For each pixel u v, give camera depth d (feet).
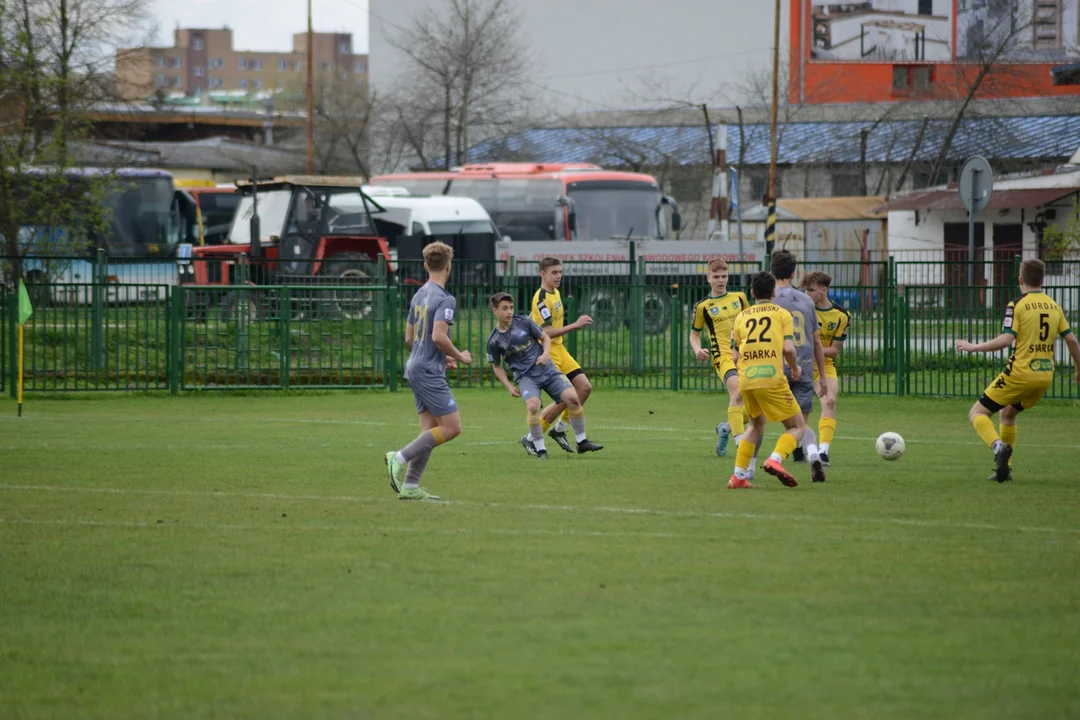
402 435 149.38
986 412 109.60
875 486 103.81
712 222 406.00
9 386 209.87
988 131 502.79
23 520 86.33
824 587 65.05
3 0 286.66
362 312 220.64
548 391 126.82
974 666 51.47
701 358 128.98
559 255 327.26
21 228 284.20
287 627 58.03
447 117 563.07
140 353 211.61
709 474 112.37
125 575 68.74
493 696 48.01
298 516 87.81
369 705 47.09
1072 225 307.58
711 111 579.07
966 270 244.42
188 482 106.32
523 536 79.66
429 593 64.13
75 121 298.56
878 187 490.49
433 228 355.97
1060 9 555.69
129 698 48.29
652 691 48.44
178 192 399.85
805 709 46.34
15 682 50.34
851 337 205.57
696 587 65.21
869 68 583.99
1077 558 72.28
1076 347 107.96
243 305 214.48
